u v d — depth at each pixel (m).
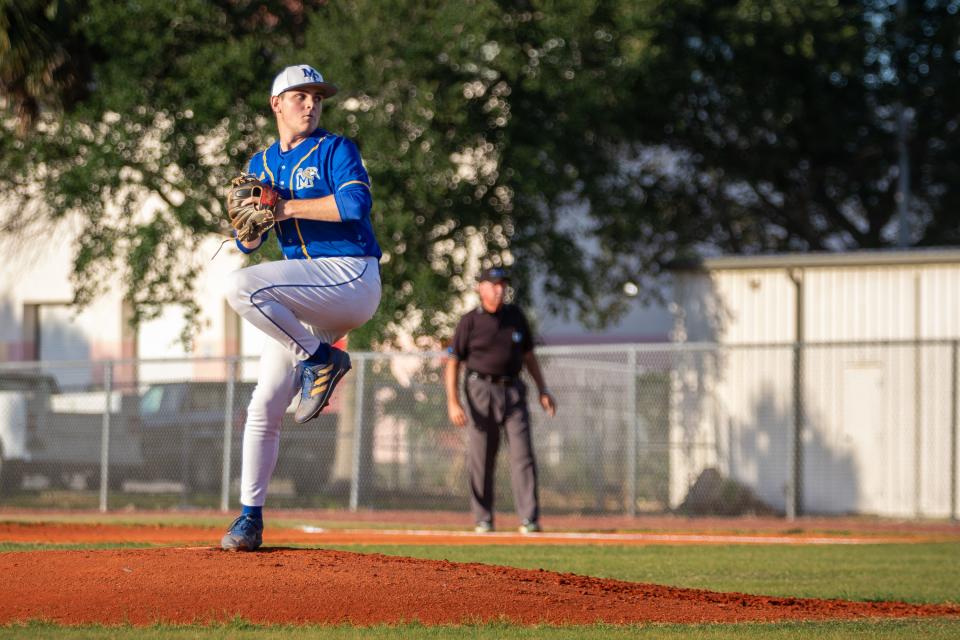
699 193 101.81
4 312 94.88
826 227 111.50
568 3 70.19
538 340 60.72
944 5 102.44
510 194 70.12
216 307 88.19
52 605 18.38
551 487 61.09
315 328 21.28
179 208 66.00
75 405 62.81
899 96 98.25
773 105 95.25
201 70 64.81
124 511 58.75
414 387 61.56
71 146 66.06
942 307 63.94
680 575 30.14
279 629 17.14
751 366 65.31
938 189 108.38
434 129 67.94
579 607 20.44
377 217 63.81
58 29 64.12
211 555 21.48
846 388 64.19
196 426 61.56
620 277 95.00
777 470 64.06
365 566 21.30
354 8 67.25
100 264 69.81
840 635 18.38
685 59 87.44
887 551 38.53
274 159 21.33
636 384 61.97
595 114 74.88
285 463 62.16
